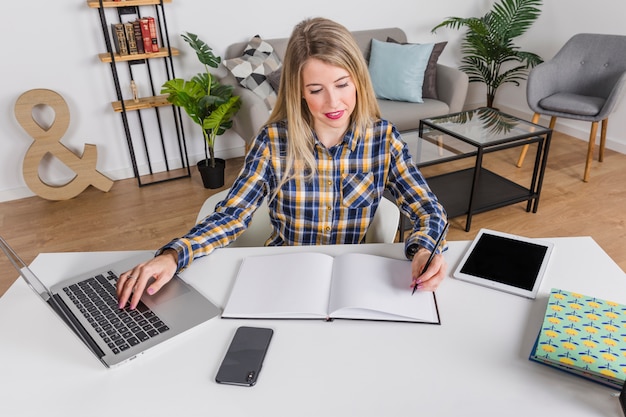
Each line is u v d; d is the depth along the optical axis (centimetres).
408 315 91
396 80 334
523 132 262
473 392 77
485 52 387
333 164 126
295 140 120
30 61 282
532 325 90
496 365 82
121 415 75
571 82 330
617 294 97
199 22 319
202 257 114
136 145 328
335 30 110
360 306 92
